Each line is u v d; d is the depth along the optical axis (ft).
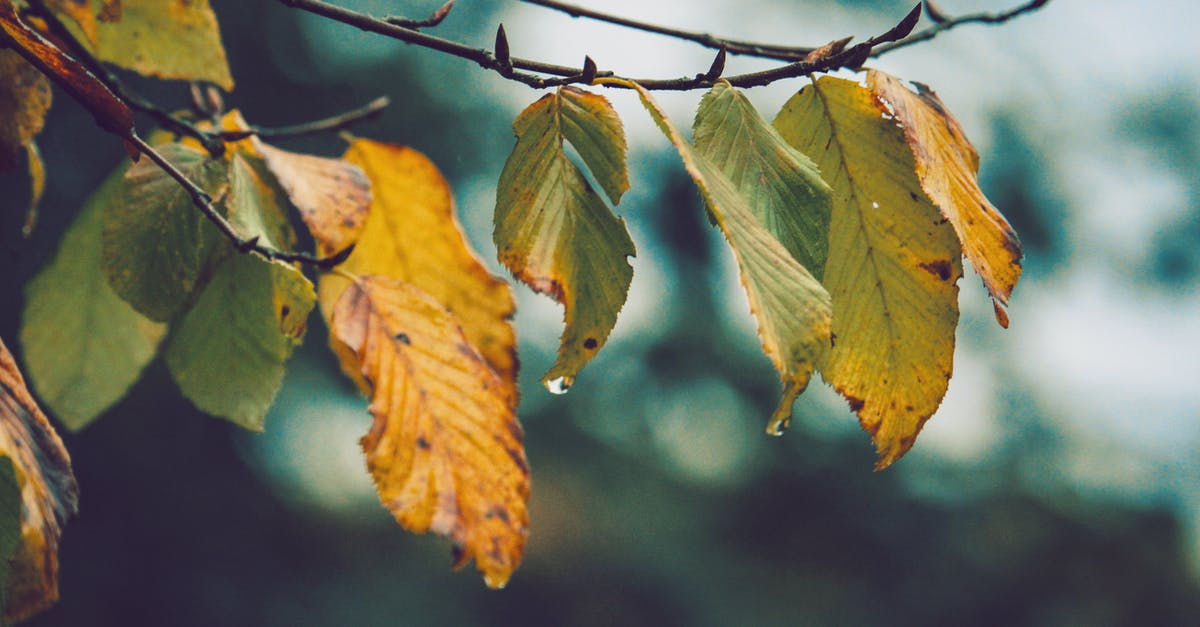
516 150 3.49
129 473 36.60
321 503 42.73
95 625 35.73
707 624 48.11
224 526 39.40
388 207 5.11
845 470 49.14
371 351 4.16
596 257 3.51
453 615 45.93
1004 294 3.32
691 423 52.80
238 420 4.78
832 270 3.55
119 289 4.32
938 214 3.51
